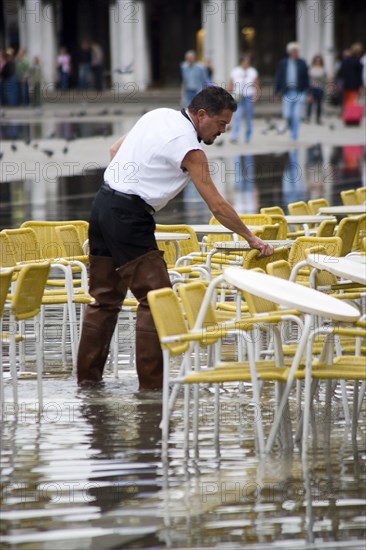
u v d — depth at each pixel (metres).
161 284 18.23
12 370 16.70
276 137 77.69
